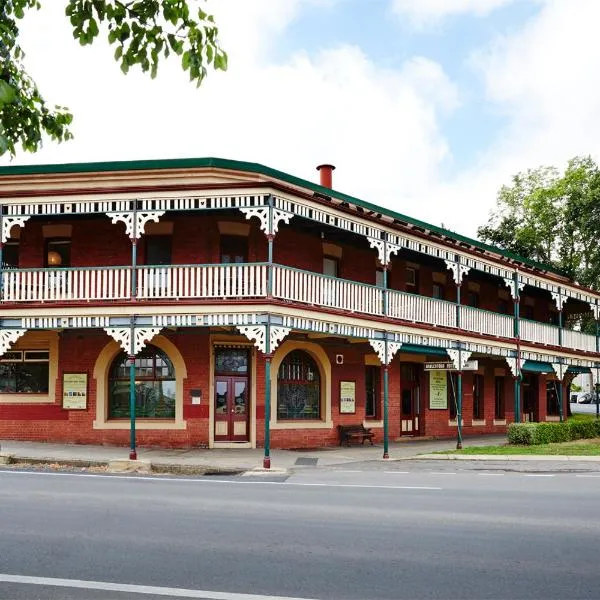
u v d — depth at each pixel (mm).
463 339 24641
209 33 5391
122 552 7602
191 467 16500
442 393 28250
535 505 10828
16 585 6391
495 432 31656
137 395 21156
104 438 20797
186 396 20781
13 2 5008
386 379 20875
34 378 21422
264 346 17578
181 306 17969
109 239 21266
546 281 30250
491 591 6270
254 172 18969
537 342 29203
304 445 22406
